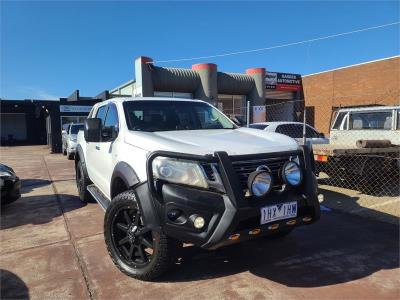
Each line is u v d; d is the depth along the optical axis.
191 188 3.15
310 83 25.77
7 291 3.38
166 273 3.64
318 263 3.94
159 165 3.29
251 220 3.18
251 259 4.05
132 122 4.30
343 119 10.23
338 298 3.21
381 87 20.61
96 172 5.33
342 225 5.27
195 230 3.09
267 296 3.25
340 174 7.74
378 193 7.46
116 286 3.45
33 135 33.28
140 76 20.84
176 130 4.32
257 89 24.66
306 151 3.65
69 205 6.59
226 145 3.43
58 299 3.23
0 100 31.89
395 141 8.86
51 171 11.87
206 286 3.44
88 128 4.27
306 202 3.44
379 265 3.88
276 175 3.47
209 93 22.39
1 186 6.02
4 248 4.46
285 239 4.66
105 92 23.83
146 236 3.54
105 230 3.82
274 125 10.41
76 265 3.92
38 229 5.19
